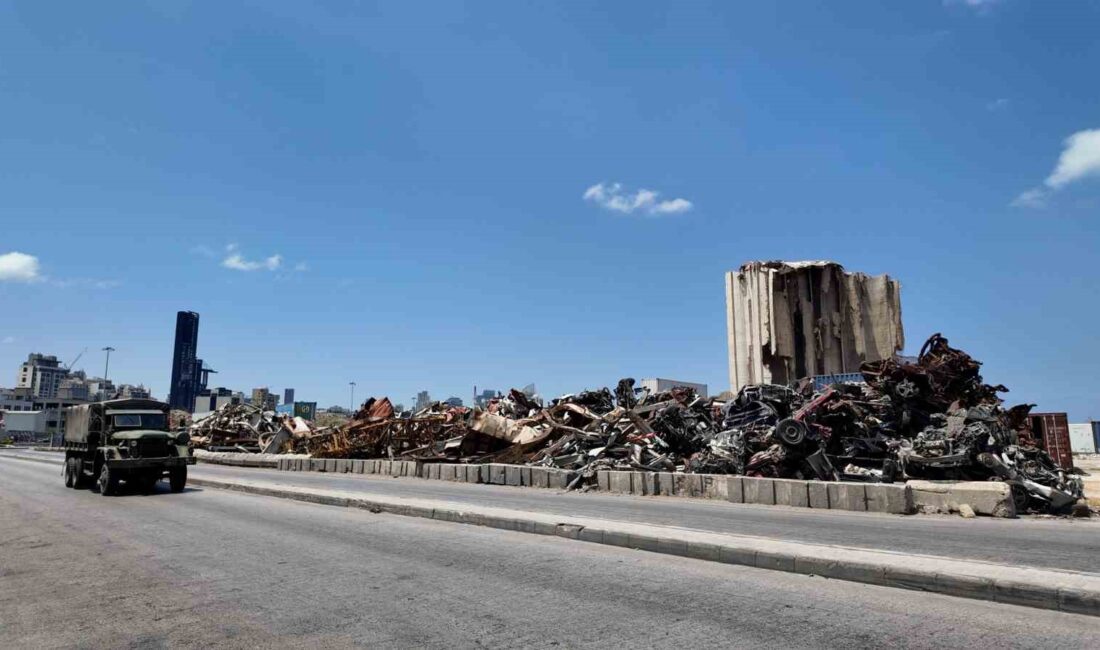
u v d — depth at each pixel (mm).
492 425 31078
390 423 38094
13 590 8227
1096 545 9672
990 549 9266
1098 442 48219
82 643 6031
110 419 22234
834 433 20625
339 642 5863
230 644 5898
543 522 11961
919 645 5500
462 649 5621
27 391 191875
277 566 9273
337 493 18312
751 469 19562
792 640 5684
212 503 18219
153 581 8547
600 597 7277
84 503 18703
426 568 8953
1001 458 17094
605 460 23688
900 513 14148
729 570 8625
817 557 8258
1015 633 5785
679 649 5508
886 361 23234
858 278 40531
